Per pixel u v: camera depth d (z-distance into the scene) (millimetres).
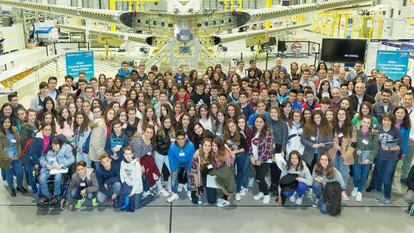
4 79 12328
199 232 5918
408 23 17688
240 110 7430
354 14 23469
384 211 6566
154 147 7004
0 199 6922
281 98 8883
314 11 17109
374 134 6523
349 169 7270
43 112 7871
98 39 21344
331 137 6730
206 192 6812
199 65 15367
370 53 15492
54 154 6605
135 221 6211
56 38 24344
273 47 23656
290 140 7051
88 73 13695
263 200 6891
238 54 24047
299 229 6012
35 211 6500
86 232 5883
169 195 7125
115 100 8367
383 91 7863
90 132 6965
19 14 21719
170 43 14969
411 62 12305
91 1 32031
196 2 15195
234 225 6121
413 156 7434
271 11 16031
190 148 6684
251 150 6781
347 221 6242
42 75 18562
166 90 9086
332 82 9891
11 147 6793
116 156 6570
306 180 6527
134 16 15102
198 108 7582
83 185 6359
